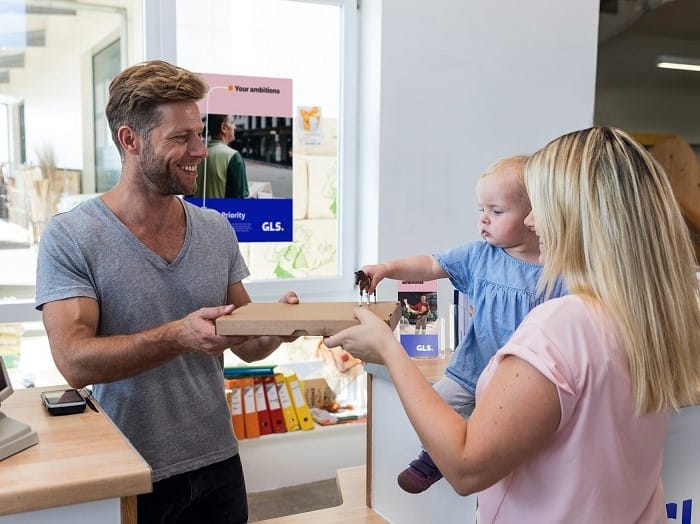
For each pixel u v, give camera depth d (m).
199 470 1.69
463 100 3.36
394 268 1.86
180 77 1.59
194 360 1.70
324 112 3.36
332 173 3.43
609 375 0.96
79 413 1.38
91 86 2.90
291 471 3.31
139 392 1.61
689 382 1.00
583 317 0.99
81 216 1.60
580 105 3.64
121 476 1.06
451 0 3.27
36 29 2.78
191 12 3.03
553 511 0.99
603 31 3.85
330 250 3.47
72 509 1.06
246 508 1.81
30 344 2.89
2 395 1.23
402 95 3.23
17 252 2.85
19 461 1.12
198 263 1.71
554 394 0.94
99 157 2.95
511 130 3.49
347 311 1.45
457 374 1.67
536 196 1.08
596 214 0.99
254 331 1.35
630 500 1.02
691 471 1.64
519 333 1.00
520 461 0.95
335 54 3.35
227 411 1.78
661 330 0.97
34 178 2.84
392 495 1.81
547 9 3.49
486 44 3.37
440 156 3.35
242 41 3.14
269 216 3.29
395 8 3.16
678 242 1.00
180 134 1.57
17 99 2.78
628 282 0.97
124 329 1.60
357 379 3.60
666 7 3.88
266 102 3.22
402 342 1.98
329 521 1.84
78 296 1.53
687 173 4.03
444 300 3.37
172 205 1.71
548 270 1.06
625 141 1.03
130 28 2.94
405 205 3.30
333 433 3.38
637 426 1.01
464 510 1.53
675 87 4.02
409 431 1.71
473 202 3.45
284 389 3.28
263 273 3.32
